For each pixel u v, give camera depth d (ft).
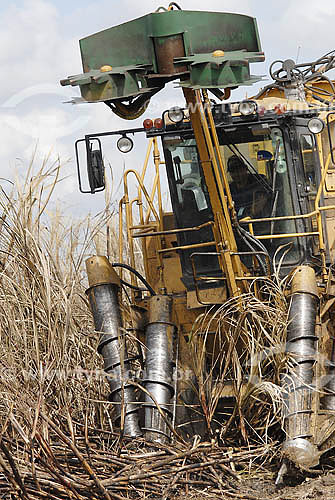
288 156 43.04
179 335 42.73
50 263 41.34
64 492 30.89
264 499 32.24
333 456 36.52
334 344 40.42
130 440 36.94
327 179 47.11
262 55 35.68
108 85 35.65
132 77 35.63
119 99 36.14
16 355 35.37
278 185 43.55
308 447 34.27
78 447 34.58
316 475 35.22
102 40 36.19
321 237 42.19
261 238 41.52
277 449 36.73
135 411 38.78
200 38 35.42
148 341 40.78
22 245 38.88
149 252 50.11
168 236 49.70
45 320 38.11
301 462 33.91
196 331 41.75
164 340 40.57
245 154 43.65
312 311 38.65
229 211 41.34
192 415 40.60
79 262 42.60
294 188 43.27
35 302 37.99
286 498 32.19
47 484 30.81
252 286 41.91
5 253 39.34
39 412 31.76
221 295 43.57
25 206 39.19
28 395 32.91
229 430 39.55
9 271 39.40
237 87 35.53
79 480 31.35
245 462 36.78
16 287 38.50
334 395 39.24
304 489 33.19
